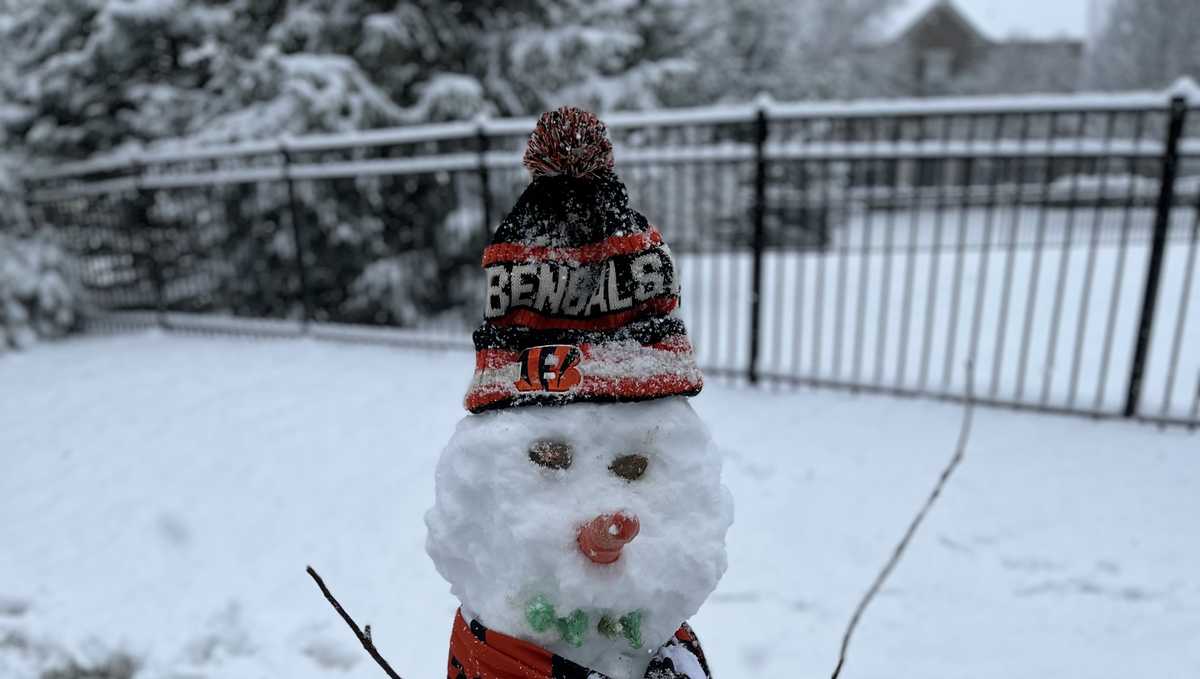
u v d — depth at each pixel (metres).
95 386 6.25
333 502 4.13
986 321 6.70
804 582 3.25
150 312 8.51
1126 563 3.27
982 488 3.89
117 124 9.31
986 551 3.40
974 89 35.78
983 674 2.73
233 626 3.20
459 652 1.30
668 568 1.20
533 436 1.19
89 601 3.42
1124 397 4.81
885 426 4.65
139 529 3.98
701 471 1.24
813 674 2.76
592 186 1.24
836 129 7.21
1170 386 4.51
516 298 1.23
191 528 3.95
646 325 1.25
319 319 8.47
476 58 8.68
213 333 7.91
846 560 3.38
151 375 6.46
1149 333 4.45
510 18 8.80
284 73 7.64
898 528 3.59
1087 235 11.42
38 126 8.95
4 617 3.34
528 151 1.24
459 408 5.32
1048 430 4.50
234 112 8.38
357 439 4.88
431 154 7.85
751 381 5.45
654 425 1.22
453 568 1.28
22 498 4.40
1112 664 2.75
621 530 1.09
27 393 6.17
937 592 3.16
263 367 6.51
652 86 8.98
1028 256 9.33
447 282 8.30
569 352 1.21
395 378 6.03
